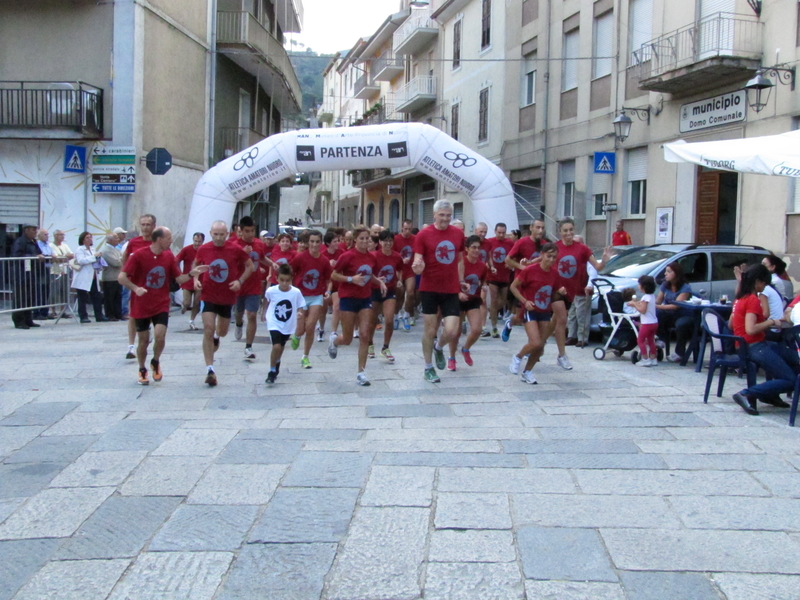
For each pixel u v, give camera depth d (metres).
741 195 15.44
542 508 4.52
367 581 3.65
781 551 3.94
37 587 3.62
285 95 31.48
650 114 18.06
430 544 4.04
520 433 6.18
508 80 25.80
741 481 4.99
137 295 8.19
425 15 34.16
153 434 6.21
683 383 8.41
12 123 18.50
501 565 3.79
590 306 11.55
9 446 5.91
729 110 15.66
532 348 8.29
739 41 15.12
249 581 3.66
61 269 14.74
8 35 18.94
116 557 3.93
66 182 19.09
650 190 18.17
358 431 6.26
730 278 12.41
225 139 25.39
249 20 23.84
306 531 4.22
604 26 20.16
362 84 45.34
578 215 21.34
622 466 5.29
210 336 8.27
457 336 8.93
